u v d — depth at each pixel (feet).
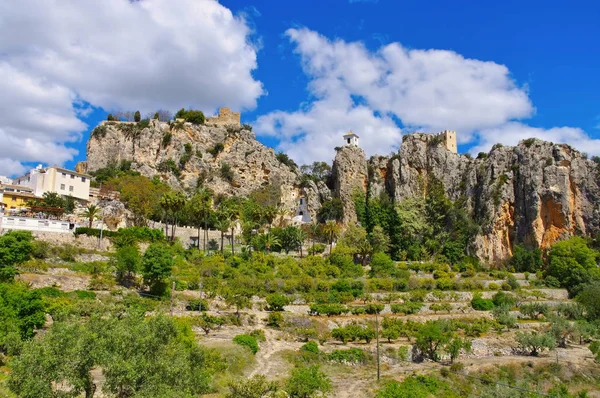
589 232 503.20
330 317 274.98
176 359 106.01
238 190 585.22
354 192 587.27
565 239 497.05
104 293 229.86
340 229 515.91
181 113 649.20
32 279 221.66
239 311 263.08
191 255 343.67
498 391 186.39
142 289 257.55
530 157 544.21
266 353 213.25
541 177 527.81
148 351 102.68
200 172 576.61
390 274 380.99
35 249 249.14
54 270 242.17
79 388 95.71
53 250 259.60
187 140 607.37
